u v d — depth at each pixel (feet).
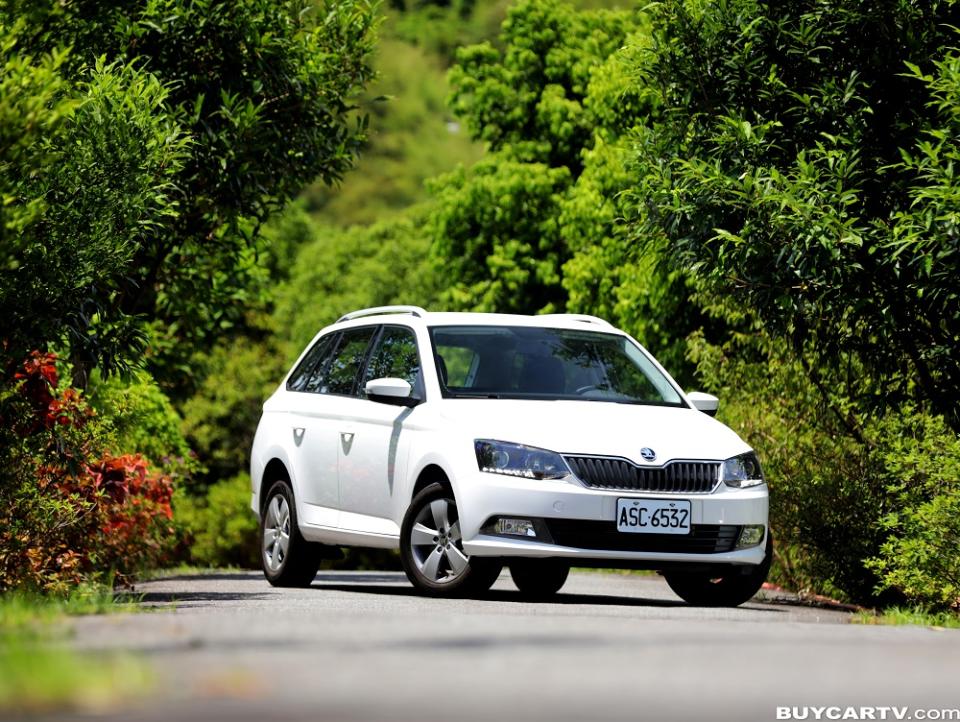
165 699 42.47
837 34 130.00
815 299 127.44
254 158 160.66
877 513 144.25
